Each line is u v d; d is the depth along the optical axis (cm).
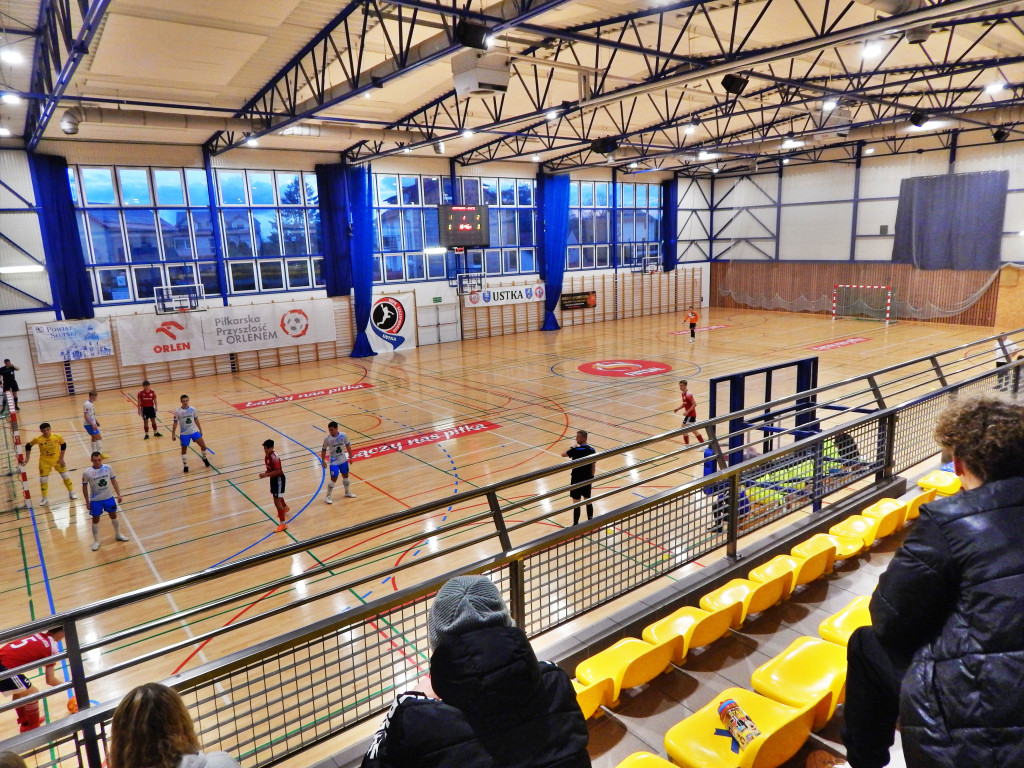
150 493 1186
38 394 1981
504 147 2636
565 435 1426
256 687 578
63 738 248
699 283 3731
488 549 915
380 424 1570
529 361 2317
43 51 1179
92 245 2052
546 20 1275
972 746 134
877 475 639
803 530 524
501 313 2972
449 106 1934
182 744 181
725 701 298
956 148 2719
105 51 1172
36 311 1955
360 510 1079
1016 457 152
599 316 3338
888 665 185
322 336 2480
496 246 2936
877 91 2003
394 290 2645
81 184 2005
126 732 180
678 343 2578
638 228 3453
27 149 1875
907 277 2941
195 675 271
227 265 2289
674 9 1128
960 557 146
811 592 453
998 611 136
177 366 2219
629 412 1589
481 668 147
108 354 2064
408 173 2627
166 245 2175
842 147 3078
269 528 1023
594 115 2153
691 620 387
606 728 337
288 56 1354
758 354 2264
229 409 1784
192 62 1289
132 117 1552
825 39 1026
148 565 918
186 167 2159
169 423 1661
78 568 916
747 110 1983
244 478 1245
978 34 1366
